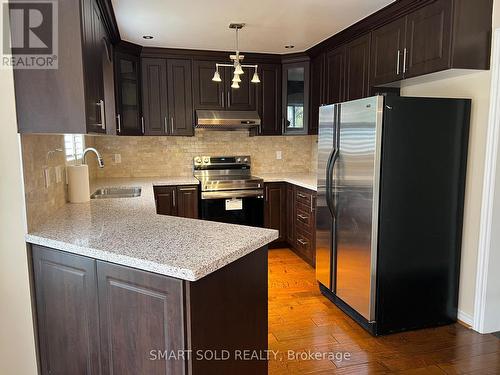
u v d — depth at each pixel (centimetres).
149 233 178
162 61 419
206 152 476
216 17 310
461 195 266
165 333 141
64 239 168
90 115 185
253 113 445
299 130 458
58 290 173
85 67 174
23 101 170
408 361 227
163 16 307
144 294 144
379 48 311
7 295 177
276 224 452
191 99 431
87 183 271
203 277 139
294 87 455
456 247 270
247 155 488
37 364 184
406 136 246
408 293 262
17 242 176
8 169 171
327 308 300
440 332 263
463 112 257
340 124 281
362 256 261
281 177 455
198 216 424
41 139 202
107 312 157
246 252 157
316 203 334
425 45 260
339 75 377
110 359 160
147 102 419
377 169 244
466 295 271
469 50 242
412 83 309
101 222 201
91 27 195
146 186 366
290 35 368
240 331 164
